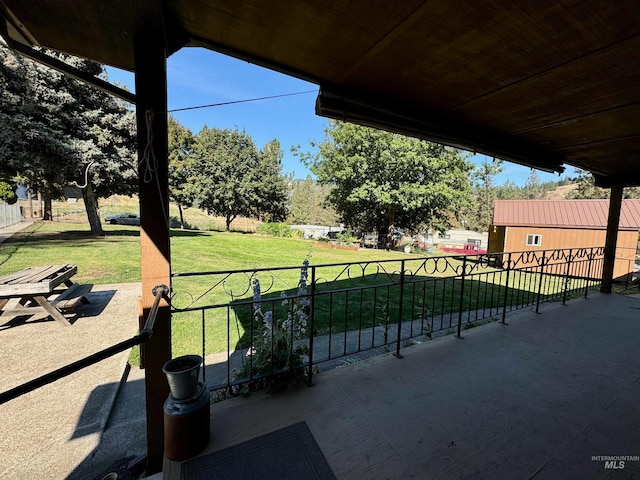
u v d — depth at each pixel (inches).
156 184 61.7
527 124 111.0
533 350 108.2
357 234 662.5
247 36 64.9
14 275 158.7
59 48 64.3
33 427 82.3
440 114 105.2
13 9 50.8
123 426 84.4
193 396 58.7
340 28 61.7
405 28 61.0
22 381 103.0
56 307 151.0
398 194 505.0
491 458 58.8
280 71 79.3
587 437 65.0
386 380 86.5
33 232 468.1
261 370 80.6
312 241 623.8
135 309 176.2
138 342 42.6
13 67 315.0
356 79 83.0
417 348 108.4
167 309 63.8
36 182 398.6
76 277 240.8
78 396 95.7
